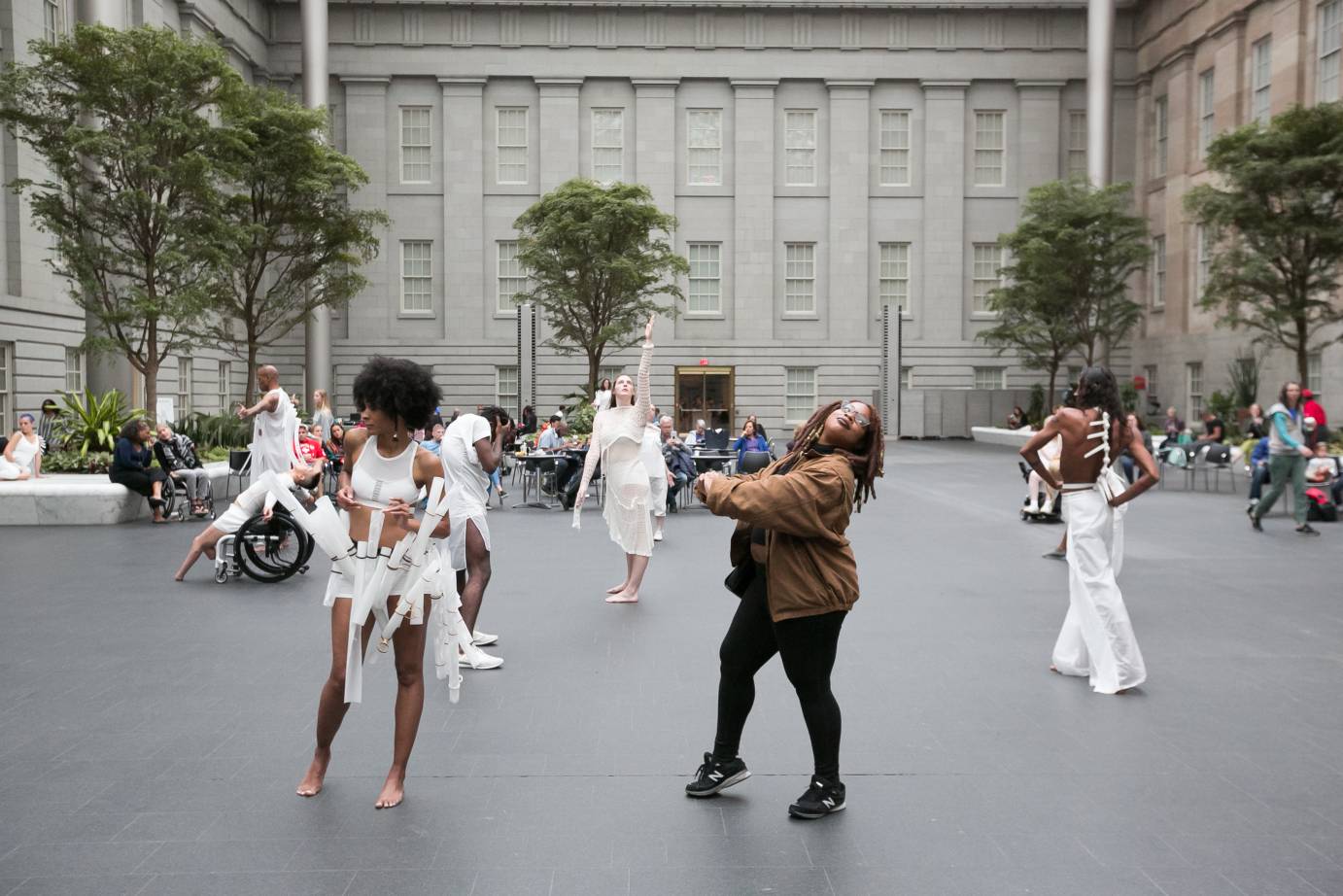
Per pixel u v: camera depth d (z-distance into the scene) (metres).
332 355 40.03
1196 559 11.21
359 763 4.90
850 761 4.95
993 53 41.09
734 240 40.97
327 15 37.94
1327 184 22.59
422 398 4.39
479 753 5.04
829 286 41.31
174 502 15.99
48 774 4.76
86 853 3.92
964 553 11.80
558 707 5.77
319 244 25.69
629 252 30.97
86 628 7.85
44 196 19.30
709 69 40.53
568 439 18.84
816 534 4.11
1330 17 29.36
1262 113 32.81
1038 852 3.95
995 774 4.78
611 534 8.84
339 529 4.41
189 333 20.70
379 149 40.03
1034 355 36.97
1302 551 11.78
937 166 41.28
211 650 7.13
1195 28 36.47
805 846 4.00
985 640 7.43
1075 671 6.46
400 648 4.45
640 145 40.50
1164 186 38.97
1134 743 5.19
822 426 4.39
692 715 5.63
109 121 19.67
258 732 5.36
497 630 7.75
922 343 41.44
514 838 4.07
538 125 40.44
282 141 23.64
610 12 40.25
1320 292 27.02
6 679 6.38
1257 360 31.31
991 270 41.69
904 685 6.26
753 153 40.81
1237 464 23.17
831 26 40.78
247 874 3.76
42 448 18.38
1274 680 6.36
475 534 6.80
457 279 40.31
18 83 18.86
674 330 41.06
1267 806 4.39
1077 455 6.25
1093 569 6.20
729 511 4.09
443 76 40.03
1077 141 41.62
